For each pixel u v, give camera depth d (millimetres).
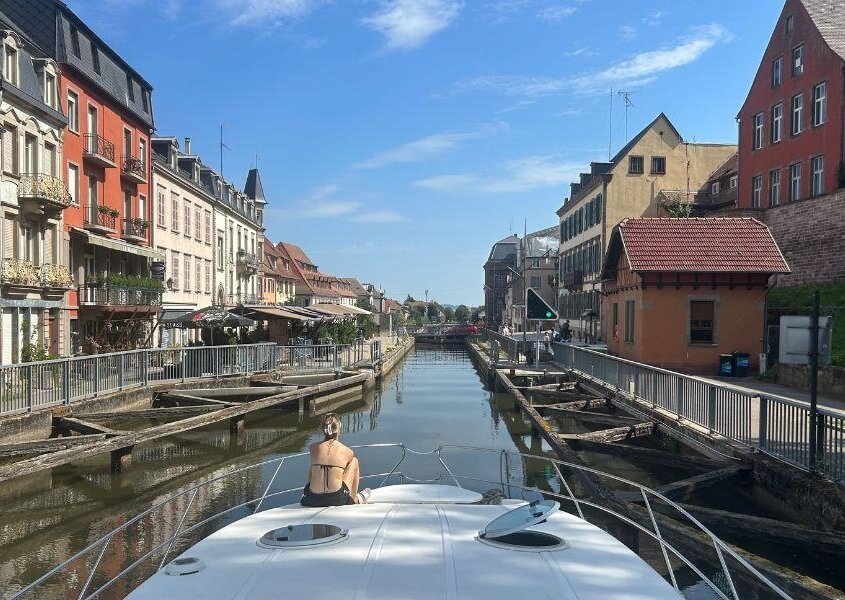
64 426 14344
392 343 59094
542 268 74750
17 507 10883
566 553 3775
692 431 11602
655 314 21219
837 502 7371
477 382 32781
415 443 16094
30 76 22641
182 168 42219
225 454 15453
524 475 12352
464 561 3613
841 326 19438
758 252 21266
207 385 21312
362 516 4539
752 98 34719
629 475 12461
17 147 21734
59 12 25031
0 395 12914
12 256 21594
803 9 29891
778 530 7285
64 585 7395
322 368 26797
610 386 18359
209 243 44594
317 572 3475
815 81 28844
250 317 28359
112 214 28094
